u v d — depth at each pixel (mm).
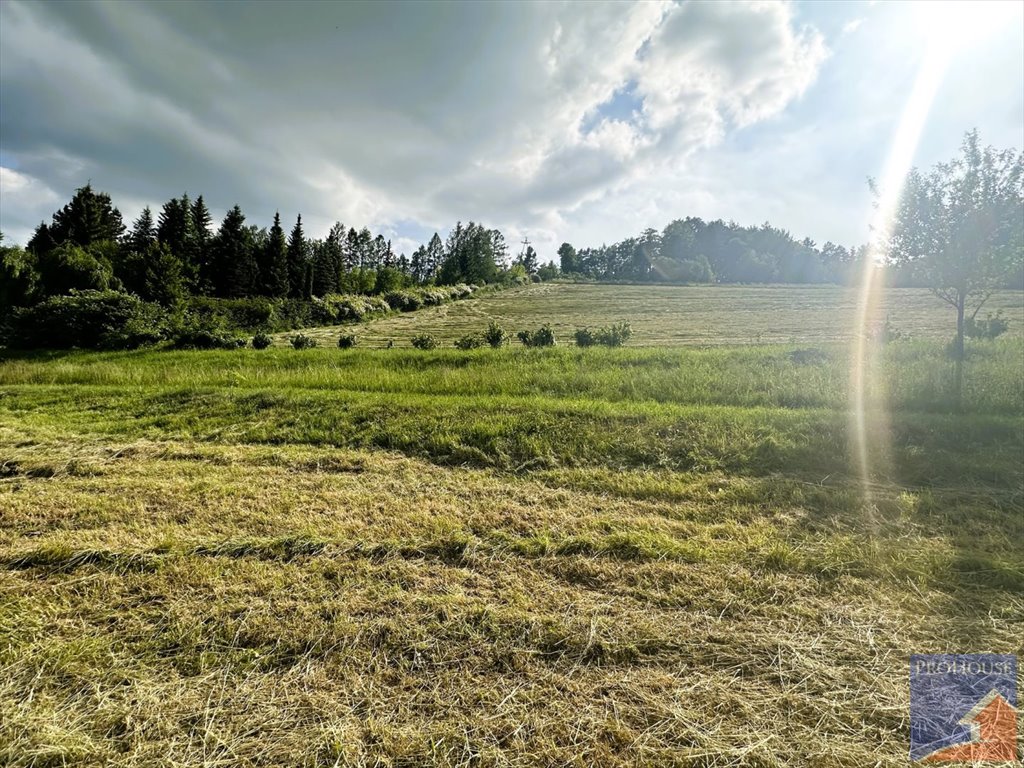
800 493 4020
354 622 2377
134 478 4582
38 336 21672
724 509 3799
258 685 2016
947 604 2541
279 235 54875
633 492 4195
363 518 3623
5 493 4195
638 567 2912
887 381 8273
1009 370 8383
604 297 57906
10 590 2680
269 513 3723
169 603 2541
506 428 6000
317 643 2240
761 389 8742
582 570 2875
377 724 1826
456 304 54000
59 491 4234
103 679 2051
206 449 5531
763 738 1772
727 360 12078
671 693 1972
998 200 8570
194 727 1827
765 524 3514
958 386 7672
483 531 3416
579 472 4703
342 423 6645
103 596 2625
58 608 2508
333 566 2895
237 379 11539
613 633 2307
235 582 2738
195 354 17578
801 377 9156
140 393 9203
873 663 2125
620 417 6305
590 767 1672
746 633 2316
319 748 1734
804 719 1854
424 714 1875
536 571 2889
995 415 6602
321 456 5297
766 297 50469
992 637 2295
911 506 3750
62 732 1812
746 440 5320
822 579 2777
